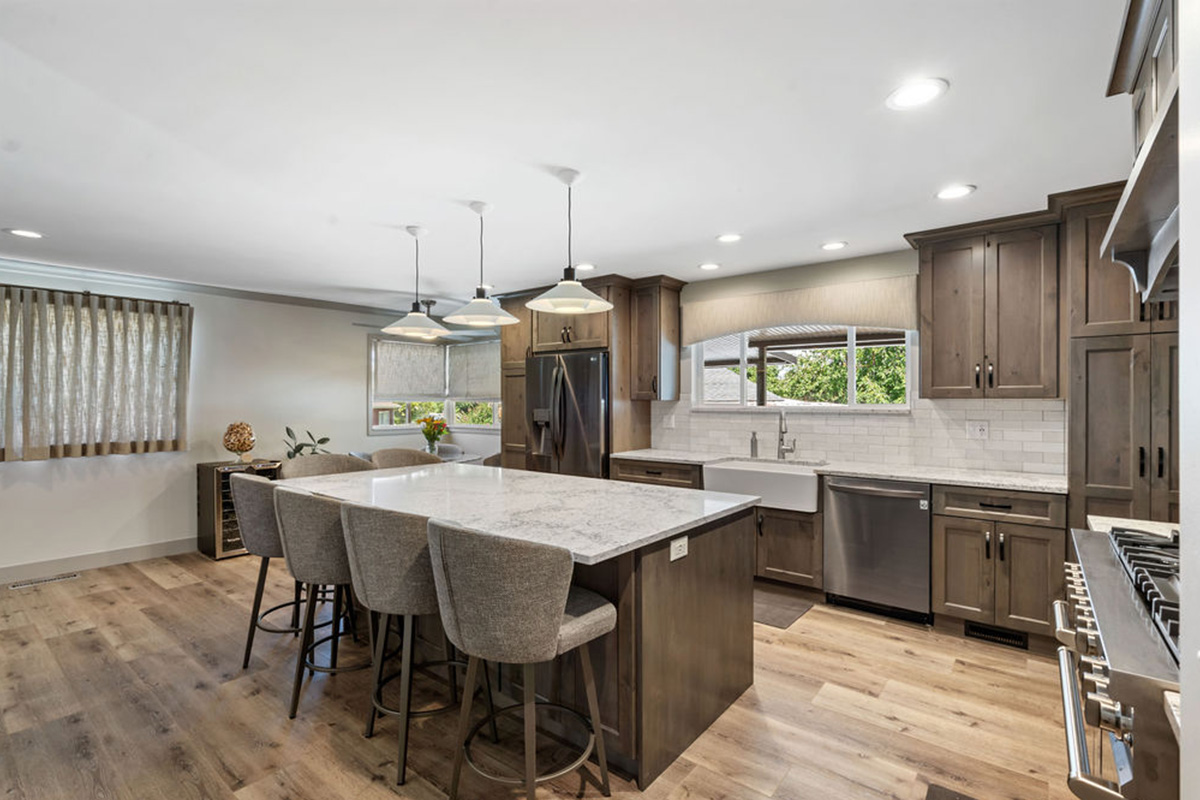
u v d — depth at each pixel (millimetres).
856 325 4000
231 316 5125
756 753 2141
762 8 1478
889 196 2838
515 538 1731
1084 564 1550
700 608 2262
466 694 1842
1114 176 2580
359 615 3172
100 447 4348
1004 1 1450
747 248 3793
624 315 4766
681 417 4945
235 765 2068
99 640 3098
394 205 2928
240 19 1505
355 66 1727
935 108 1989
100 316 4348
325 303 5797
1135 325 2697
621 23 1538
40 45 1605
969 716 2381
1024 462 3492
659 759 2029
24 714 2381
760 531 3887
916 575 3301
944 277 3432
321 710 2432
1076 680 1196
